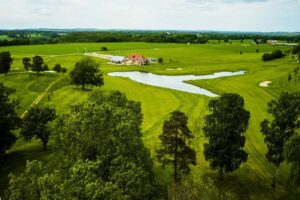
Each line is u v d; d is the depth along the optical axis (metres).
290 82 129.00
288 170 53.75
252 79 138.00
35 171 30.27
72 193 24.91
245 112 47.72
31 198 27.47
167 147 46.47
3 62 130.88
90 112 35.56
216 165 48.84
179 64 195.75
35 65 137.50
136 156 33.47
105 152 31.69
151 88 119.44
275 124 46.66
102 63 196.62
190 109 89.19
